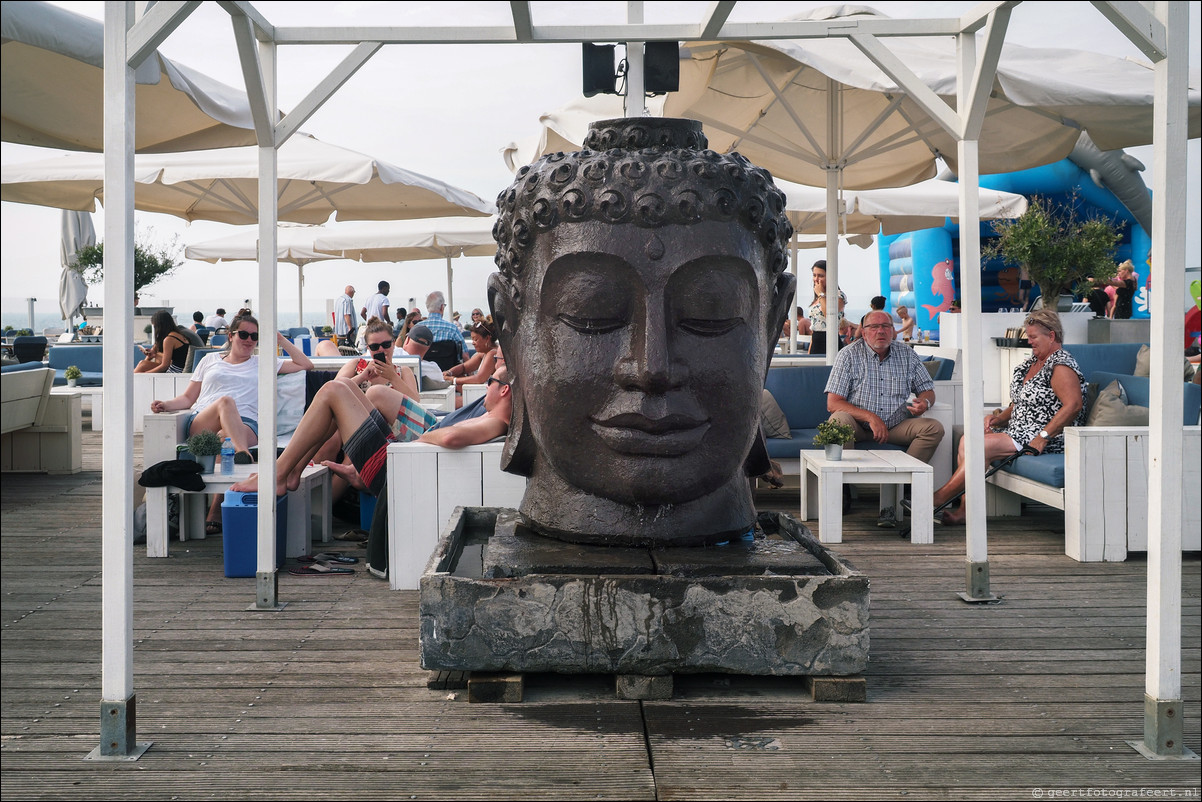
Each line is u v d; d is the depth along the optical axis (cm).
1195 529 557
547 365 356
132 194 291
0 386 788
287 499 545
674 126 367
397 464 475
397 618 431
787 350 1460
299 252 1727
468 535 460
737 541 380
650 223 342
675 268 341
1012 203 1027
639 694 334
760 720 318
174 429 570
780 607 332
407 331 1503
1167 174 288
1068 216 1490
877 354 675
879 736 306
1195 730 314
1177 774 281
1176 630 294
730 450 359
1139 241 1557
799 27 430
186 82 484
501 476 475
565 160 360
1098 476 538
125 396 291
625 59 454
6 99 521
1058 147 777
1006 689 345
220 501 623
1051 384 616
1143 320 938
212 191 1000
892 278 1905
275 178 445
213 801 265
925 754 293
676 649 333
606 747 298
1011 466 632
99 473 862
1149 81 630
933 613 439
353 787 273
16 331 1881
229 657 380
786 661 334
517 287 371
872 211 1087
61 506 709
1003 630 414
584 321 350
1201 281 971
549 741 302
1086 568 525
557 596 332
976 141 439
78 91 517
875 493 772
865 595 332
